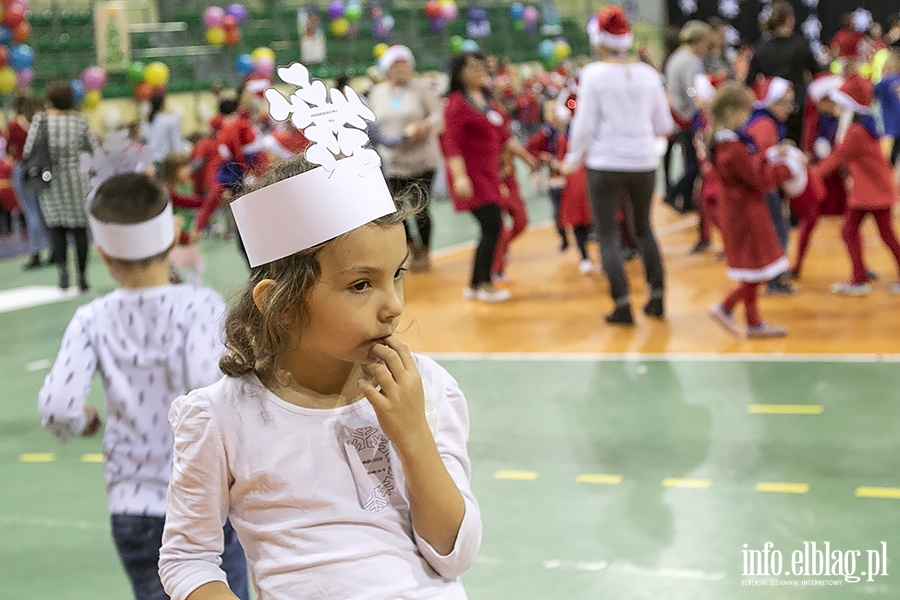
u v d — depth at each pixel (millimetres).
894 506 3910
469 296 8070
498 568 3627
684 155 11625
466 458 1705
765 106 7410
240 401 1615
